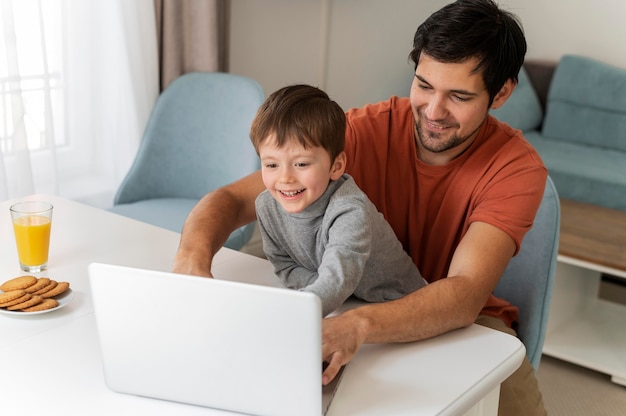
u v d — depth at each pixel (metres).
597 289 2.96
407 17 4.05
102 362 1.07
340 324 1.16
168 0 2.77
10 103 2.39
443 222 1.56
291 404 1.00
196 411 1.04
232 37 3.17
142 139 2.54
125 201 2.51
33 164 2.56
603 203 3.46
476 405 1.20
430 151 1.48
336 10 3.61
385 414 1.04
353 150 1.63
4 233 1.65
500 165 1.49
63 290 1.35
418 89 1.44
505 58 1.39
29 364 1.14
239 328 0.98
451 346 1.24
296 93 1.25
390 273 1.41
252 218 1.64
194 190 2.56
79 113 2.70
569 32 4.39
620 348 2.60
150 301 1.00
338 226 1.27
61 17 2.56
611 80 3.95
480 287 1.32
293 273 1.41
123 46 2.65
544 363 2.65
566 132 4.05
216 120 2.52
